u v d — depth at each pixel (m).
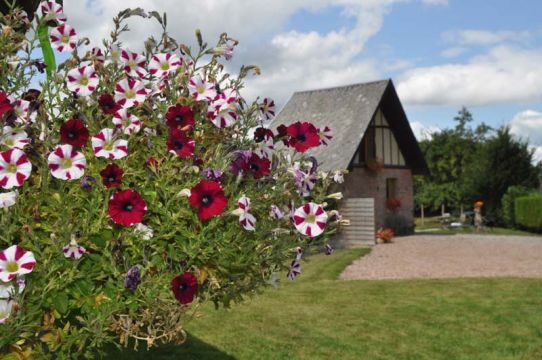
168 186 2.63
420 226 36.19
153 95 2.81
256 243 2.69
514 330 7.19
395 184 26.09
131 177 2.61
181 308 2.48
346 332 7.15
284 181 2.87
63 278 2.28
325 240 2.97
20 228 2.31
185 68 2.87
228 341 6.66
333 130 24.05
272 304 8.70
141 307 2.52
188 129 2.62
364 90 24.94
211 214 2.45
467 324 7.49
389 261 15.34
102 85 2.70
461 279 11.16
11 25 2.61
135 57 2.79
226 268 2.67
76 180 2.47
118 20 2.74
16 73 2.57
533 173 30.50
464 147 39.91
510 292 9.52
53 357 2.43
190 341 6.56
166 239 2.59
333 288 10.19
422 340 6.82
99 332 2.31
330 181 3.04
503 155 30.66
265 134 3.01
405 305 8.65
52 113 2.60
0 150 2.34
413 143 26.06
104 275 2.39
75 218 2.41
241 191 2.71
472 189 31.73
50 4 2.68
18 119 2.49
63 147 2.29
